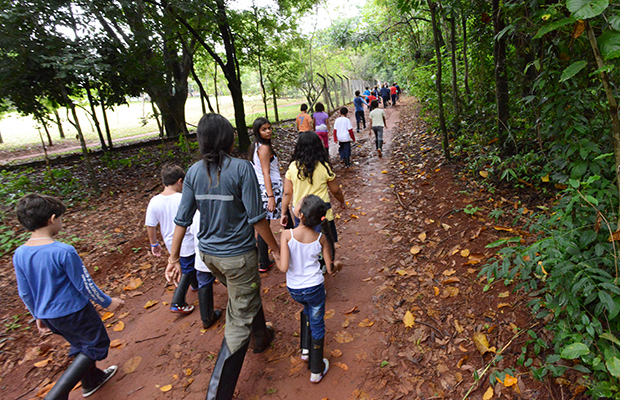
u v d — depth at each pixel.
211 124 2.33
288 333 3.27
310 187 3.61
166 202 3.43
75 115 7.64
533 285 2.51
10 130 29.39
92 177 7.85
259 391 2.66
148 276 4.61
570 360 2.38
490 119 6.84
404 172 7.10
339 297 3.65
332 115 19.38
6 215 6.63
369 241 4.71
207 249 2.47
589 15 1.75
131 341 3.42
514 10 3.10
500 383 2.41
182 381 2.86
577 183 2.18
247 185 2.36
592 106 2.85
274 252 2.62
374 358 2.84
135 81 9.82
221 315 3.64
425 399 2.44
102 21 9.52
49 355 3.34
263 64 16.55
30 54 6.97
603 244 2.21
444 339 2.89
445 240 4.29
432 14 6.21
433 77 10.23
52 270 2.38
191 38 12.55
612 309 1.90
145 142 14.51
